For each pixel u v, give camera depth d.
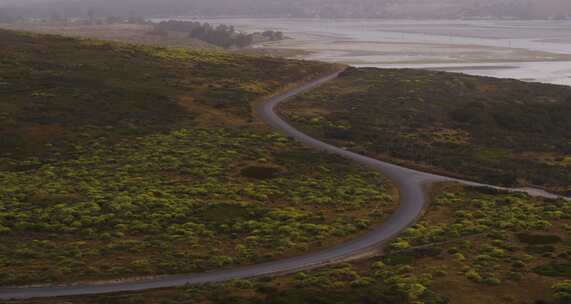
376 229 51.47
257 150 74.88
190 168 67.19
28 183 60.81
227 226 50.88
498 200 60.44
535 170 74.62
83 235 48.44
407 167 72.75
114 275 40.38
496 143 87.94
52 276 39.56
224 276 40.97
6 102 87.00
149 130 81.56
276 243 47.12
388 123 94.25
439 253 45.22
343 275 40.59
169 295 36.91
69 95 92.38
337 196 60.06
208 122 87.88
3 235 47.62
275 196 59.66
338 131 86.19
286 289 37.97
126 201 55.84
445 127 95.56
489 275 40.44
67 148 73.19
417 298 36.59
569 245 47.19
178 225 50.72
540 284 39.19
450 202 59.00
